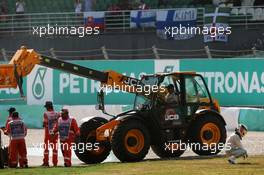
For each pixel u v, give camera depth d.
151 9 116.25
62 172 53.88
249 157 63.59
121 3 123.44
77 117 99.88
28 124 103.94
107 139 62.88
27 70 58.44
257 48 106.88
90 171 54.16
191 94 66.38
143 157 61.81
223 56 108.00
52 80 106.44
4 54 112.06
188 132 65.69
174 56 109.69
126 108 96.62
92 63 104.25
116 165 58.19
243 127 58.22
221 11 109.44
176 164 57.91
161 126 64.19
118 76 65.12
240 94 99.44
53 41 114.88
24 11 129.00
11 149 60.47
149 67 101.69
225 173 51.25
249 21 111.56
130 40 111.50
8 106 105.44
